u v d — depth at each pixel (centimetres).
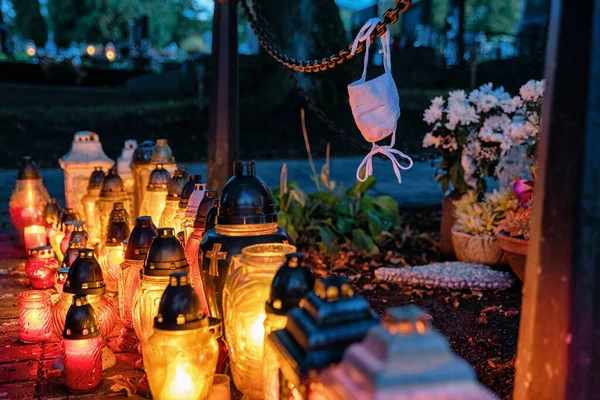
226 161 531
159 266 241
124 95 1988
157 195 393
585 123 154
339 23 1559
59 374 264
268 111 1628
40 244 478
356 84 268
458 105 488
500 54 2178
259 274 215
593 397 160
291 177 1039
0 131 1480
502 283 416
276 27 1512
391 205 602
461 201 495
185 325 200
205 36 4056
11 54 2809
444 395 117
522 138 468
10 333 325
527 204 409
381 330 127
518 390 175
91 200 454
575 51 156
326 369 149
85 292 280
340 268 496
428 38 2395
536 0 2027
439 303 398
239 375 225
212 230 262
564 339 160
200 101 1748
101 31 3144
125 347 294
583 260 157
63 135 1510
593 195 155
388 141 1400
